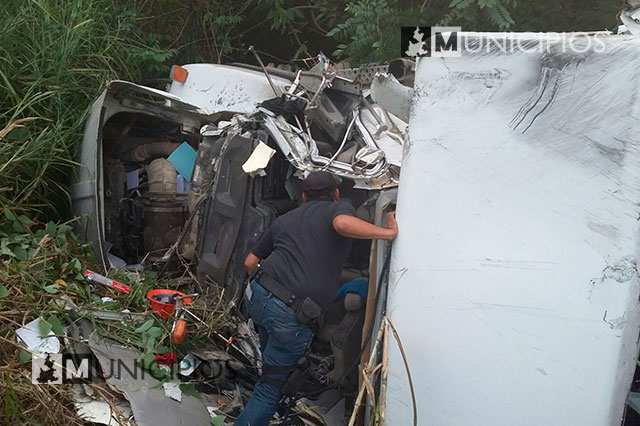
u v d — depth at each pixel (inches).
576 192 95.3
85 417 113.0
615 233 93.2
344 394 129.4
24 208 162.7
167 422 114.9
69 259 153.4
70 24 195.0
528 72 97.3
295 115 153.1
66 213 178.1
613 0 192.1
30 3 194.1
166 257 159.0
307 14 261.9
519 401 99.9
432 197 104.3
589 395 95.9
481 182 101.0
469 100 101.0
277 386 118.0
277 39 272.7
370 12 216.5
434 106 103.3
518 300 99.3
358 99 156.6
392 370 107.8
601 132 93.3
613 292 93.9
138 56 224.2
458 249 102.9
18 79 180.9
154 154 190.7
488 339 101.3
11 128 154.9
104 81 199.9
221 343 143.2
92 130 169.2
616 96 92.1
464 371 103.1
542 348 98.2
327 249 117.6
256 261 126.8
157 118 190.2
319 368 131.9
